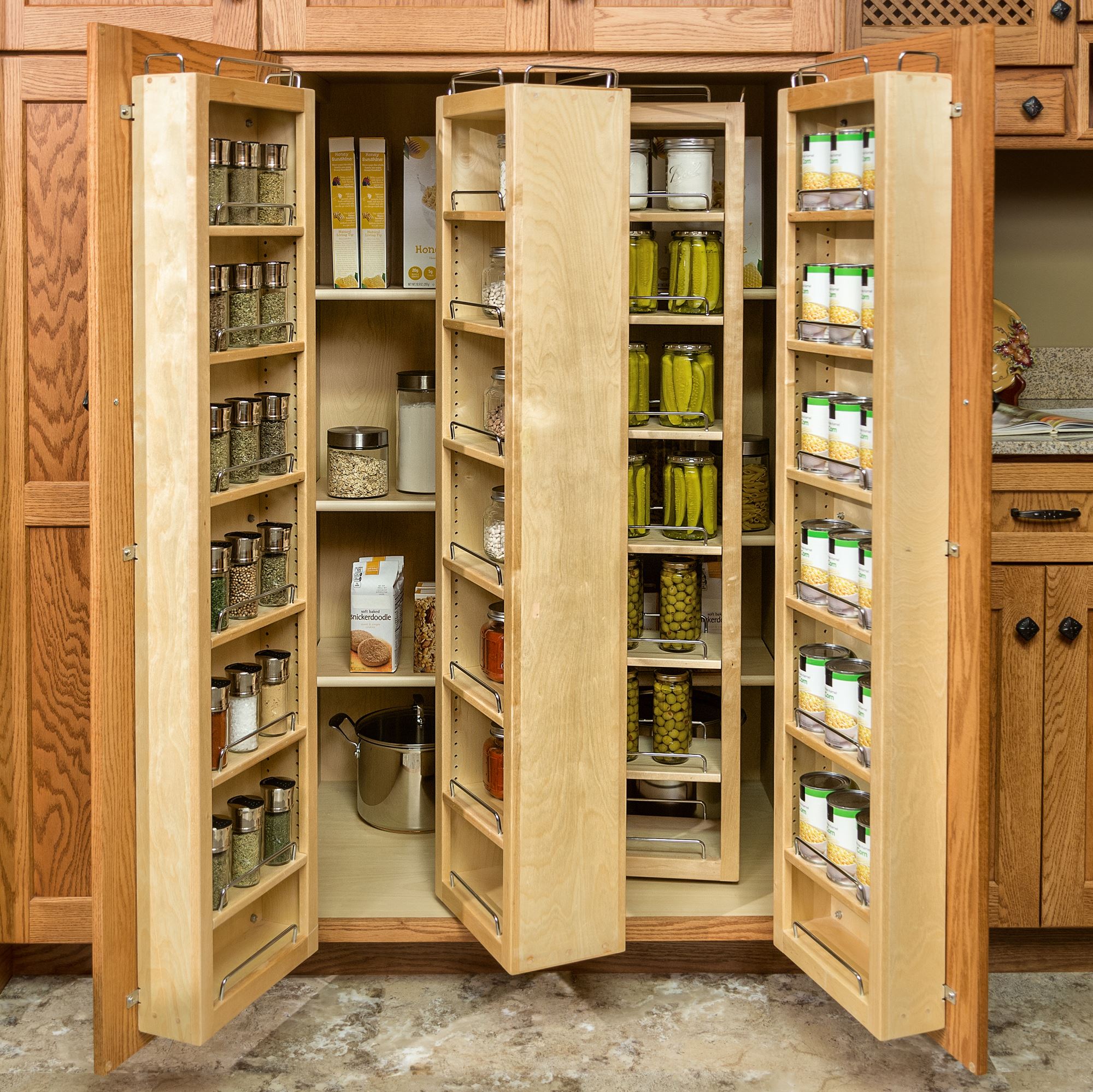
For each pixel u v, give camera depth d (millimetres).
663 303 2732
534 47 2502
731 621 2678
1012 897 2645
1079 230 3234
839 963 2365
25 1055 2404
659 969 2713
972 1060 2189
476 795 2625
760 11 2506
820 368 2469
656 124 2555
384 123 3047
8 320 2455
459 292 2564
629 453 2777
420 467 2934
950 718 2168
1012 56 2602
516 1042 2453
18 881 2594
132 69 2025
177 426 2041
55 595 2527
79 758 2574
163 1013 2186
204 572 2066
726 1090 2301
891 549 2088
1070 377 3271
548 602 2258
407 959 2707
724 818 2734
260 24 2492
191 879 2127
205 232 2010
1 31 2402
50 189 2439
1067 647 2590
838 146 2209
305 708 2420
